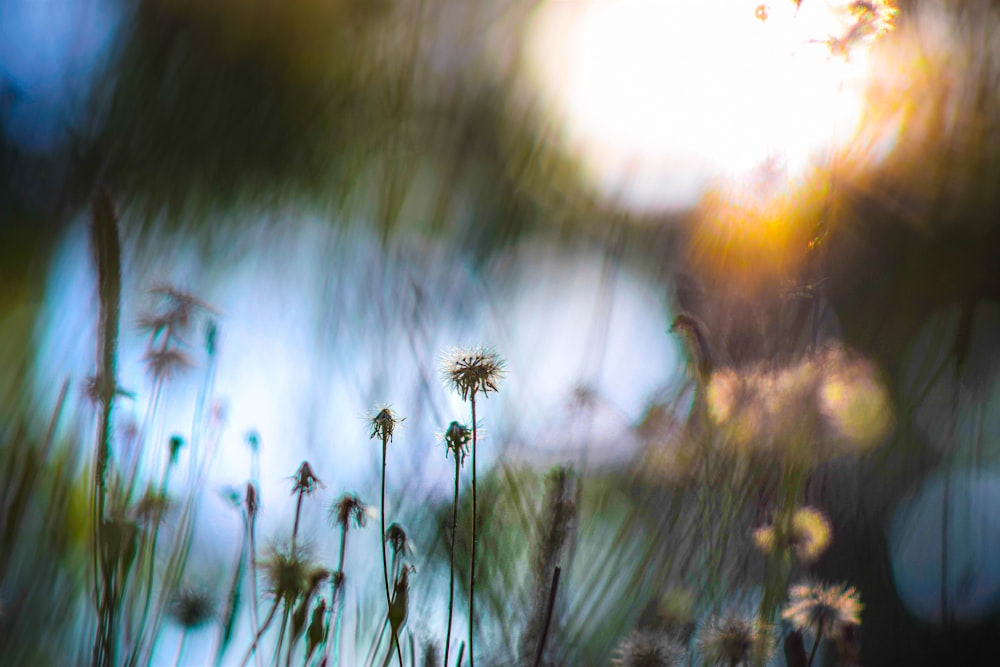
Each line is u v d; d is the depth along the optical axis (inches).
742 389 26.7
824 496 26.3
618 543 26.8
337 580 24.0
